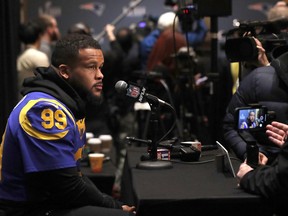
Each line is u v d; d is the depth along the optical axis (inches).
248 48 128.3
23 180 103.0
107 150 175.0
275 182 89.3
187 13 160.6
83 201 103.9
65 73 109.5
